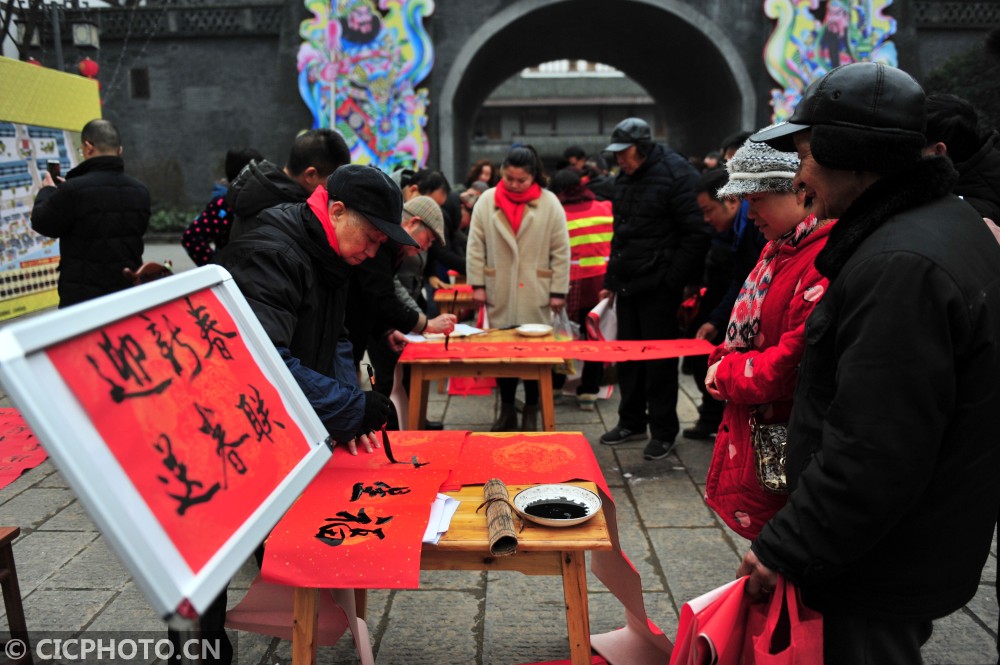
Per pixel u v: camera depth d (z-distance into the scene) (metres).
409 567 1.56
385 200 1.86
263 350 1.44
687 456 4.05
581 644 1.71
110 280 4.05
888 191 1.23
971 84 10.20
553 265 4.43
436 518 1.71
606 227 5.19
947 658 2.23
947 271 1.13
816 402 1.34
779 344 1.76
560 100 40.47
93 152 4.03
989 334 1.15
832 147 1.22
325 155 2.76
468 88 17.83
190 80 18.11
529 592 2.65
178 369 1.17
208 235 3.70
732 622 1.36
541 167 4.43
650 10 16.48
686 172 3.86
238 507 1.13
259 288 1.82
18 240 6.70
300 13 15.85
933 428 1.12
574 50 21.66
